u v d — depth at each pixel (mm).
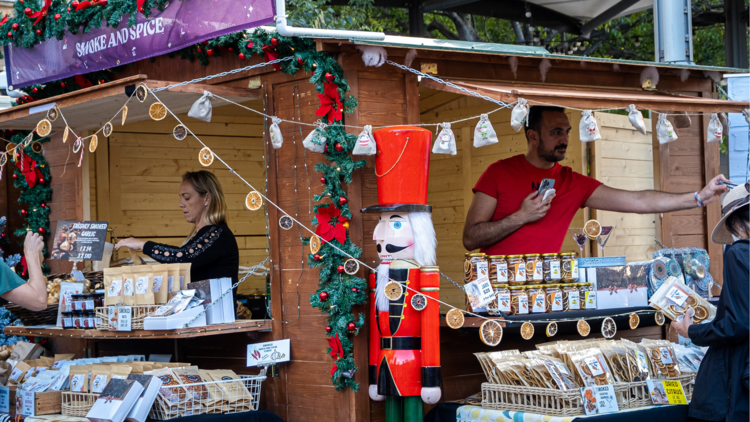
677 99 4398
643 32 14641
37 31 5504
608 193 5156
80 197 5902
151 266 4395
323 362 4320
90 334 4547
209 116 4254
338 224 4176
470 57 4613
